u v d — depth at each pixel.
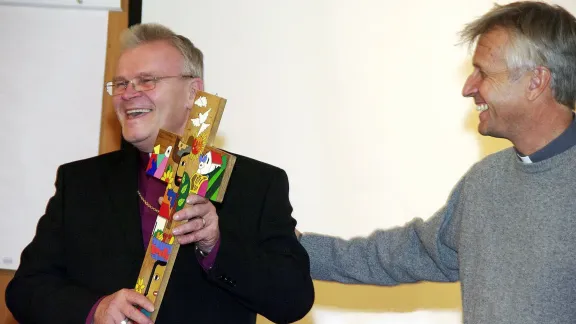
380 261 3.30
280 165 4.39
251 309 2.91
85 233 3.02
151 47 3.09
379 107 4.38
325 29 4.41
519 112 2.67
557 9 2.71
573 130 2.65
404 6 4.39
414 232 3.26
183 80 3.09
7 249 4.43
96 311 2.74
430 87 4.37
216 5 4.45
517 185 2.72
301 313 2.96
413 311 4.38
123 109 3.06
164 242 2.60
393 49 4.38
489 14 2.79
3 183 4.46
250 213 3.03
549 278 2.53
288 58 4.41
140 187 3.12
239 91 4.41
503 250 2.69
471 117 4.34
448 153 4.34
